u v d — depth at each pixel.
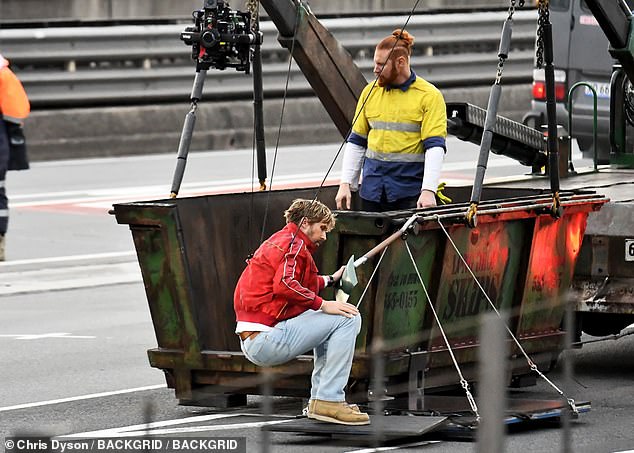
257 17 34.59
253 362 30.39
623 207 35.75
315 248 30.30
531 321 34.31
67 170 79.00
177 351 32.53
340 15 88.81
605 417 32.56
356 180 36.31
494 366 20.78
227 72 87.25
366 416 30.19
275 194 35.84
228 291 33.56
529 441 30.30
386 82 34.91
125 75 83.69
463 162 81.38
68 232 61.97
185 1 89.38
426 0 96.44
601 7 37.53
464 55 92.75
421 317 31.69
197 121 86.56
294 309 29.92
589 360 39.53
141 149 85.12
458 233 31.84
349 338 30.02
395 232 30.33
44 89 81.56
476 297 32.75
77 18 86.00
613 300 36.03
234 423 32.00
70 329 44.50
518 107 94.69
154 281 32.41
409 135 35.06
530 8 96.12
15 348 41.50
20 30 79.88
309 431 30.02
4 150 55.44
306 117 90.25
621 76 45.97
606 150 66.88
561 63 67.44
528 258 33.69
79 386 36.56
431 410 31.36
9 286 51.91
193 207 32.97
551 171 33.41
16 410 33.81
